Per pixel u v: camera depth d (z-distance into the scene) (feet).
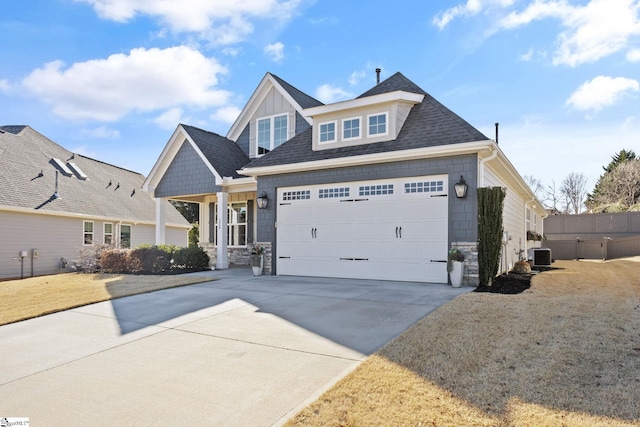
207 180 50.19
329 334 18.85
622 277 37.86
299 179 40.42
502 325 18.99
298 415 11.22
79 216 61.36
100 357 16.81
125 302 27.78
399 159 34.50
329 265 38.63
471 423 10.51
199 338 18.93
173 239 84.69
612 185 134.41
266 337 18.71
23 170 60.39
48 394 13.32
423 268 33.83
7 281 45.55
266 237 42.45
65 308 26.16
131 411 11.94
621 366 13.96
